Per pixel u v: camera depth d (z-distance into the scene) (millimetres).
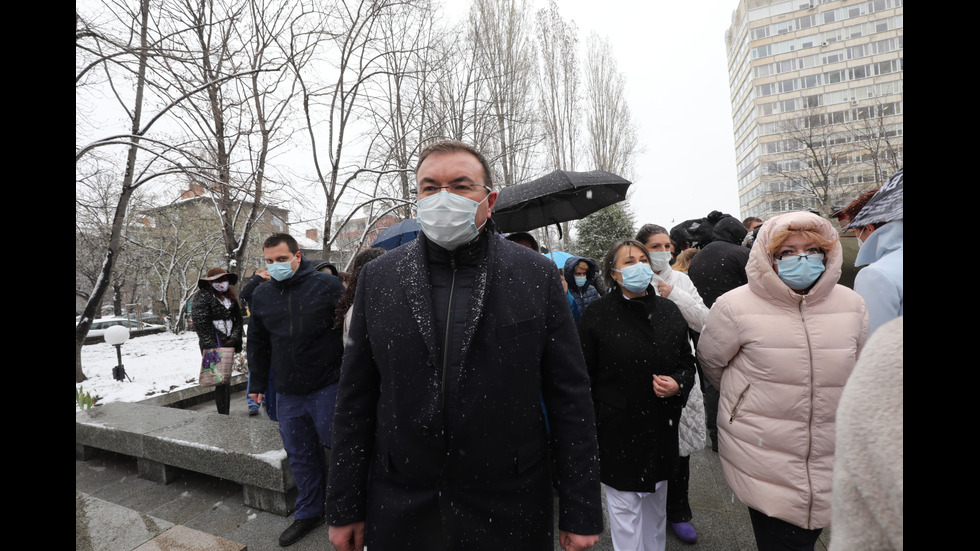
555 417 1452
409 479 1347
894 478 649
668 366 2154
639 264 2195
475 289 1372
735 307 1963
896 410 677
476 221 1414
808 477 1770
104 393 5996
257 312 2951
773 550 1853
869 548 672
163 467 3566
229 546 2254
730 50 64500
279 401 2873
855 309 1812
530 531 1343
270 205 7809
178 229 21812
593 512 1355
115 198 8469
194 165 5910
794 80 49875
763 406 1850
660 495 2281
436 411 1297
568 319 1478
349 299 2625
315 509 2857
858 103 46375
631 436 2111
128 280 31594
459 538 1284
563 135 18266
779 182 44250
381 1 8031
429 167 1447
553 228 17125
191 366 8922
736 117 63906
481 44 13289
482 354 1322
